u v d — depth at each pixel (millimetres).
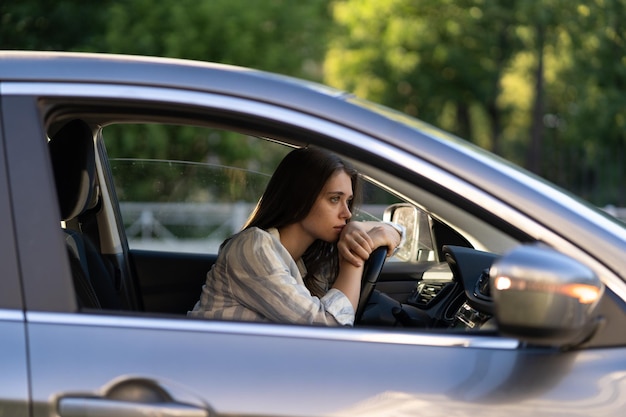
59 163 2938
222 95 2244
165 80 2248
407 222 3600
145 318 2172
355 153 2238
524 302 1995
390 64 24109
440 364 2148
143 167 4008
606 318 2199
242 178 4059
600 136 23547
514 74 25625
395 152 2242
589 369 2152
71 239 3043
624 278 2211
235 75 2279
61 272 2152
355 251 2875
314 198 2906
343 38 24125
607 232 2250
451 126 29172
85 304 2941
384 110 2414
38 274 2146
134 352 2125
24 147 2178
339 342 2168
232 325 2178
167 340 2145
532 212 2232
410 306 3395
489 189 2238
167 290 3893
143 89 2234
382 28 24094
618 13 21656
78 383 2092
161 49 17625
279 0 18766
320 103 2264
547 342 2023
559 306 1985
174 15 17547
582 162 15656
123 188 4004
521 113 29609
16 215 2156
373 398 2105
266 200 2980
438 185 2232
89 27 17859
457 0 23656
